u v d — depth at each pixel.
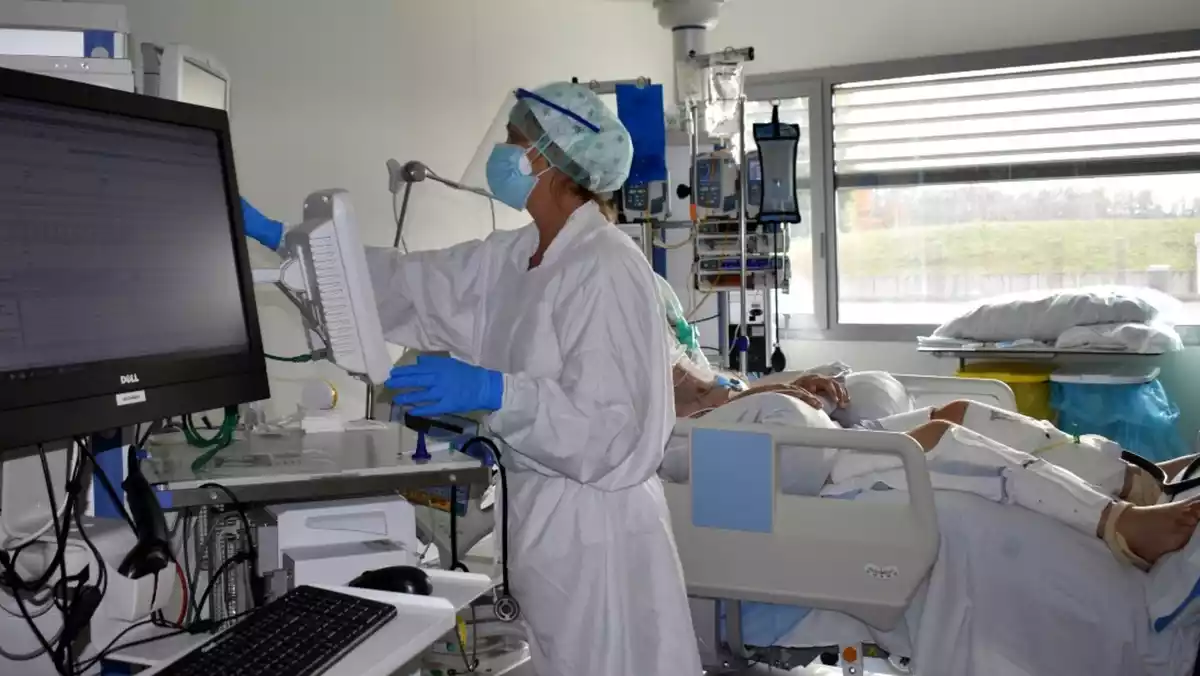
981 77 4.16
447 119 3.28
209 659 1.05
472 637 2.02
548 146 1.73
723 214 3.46
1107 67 3.97
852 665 2.10
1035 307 3.68
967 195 4.24
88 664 1.23
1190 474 2.26
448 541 1.93
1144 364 3.68
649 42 4.58
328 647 1.08
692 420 2.06
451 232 3.32
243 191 2.40
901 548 1.89
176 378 1.22
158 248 1.23
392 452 1.55
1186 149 3.89
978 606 1.97
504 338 1.79
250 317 1.37
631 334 1.64
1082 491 2.01
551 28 3.92
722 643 2.18
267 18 2.48
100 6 1.32
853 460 2.15
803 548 1.96
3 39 1.29
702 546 2.02
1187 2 3.81
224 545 1.50
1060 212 4.10
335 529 1.49
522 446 1.57
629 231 3.37
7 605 1.21
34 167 1.07
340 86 2.76
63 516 1.22
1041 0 4.02
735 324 4.07
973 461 2.05
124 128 1.20
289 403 2.52
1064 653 1.94
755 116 4.53
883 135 4.35
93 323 1.12
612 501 1.71
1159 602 1.89
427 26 3.17
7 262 1.03
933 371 4.30
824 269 4.43
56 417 1.05
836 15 4.34
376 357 1.41
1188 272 3.93
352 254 1.38
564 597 1.71
